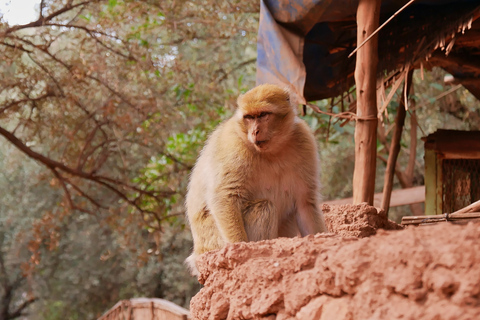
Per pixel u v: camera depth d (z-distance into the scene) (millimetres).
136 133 10992
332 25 6516
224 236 4156
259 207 4195
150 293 17531
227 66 14430
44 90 10195
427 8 5945
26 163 15781
